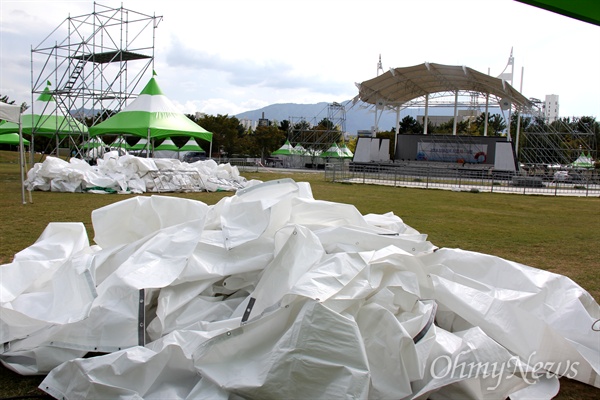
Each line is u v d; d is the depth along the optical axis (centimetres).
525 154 4031
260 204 326
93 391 231
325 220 366
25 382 264
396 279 284
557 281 331
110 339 264
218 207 352
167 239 310
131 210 365
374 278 272
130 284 273
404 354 233
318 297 233
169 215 365
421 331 257
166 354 240
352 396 210
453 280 328
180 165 1580
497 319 286
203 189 1572
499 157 3256
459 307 295
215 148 5503
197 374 246
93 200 1171
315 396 216
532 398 260
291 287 257
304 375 218
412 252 335
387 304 264
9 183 1633
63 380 244
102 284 285
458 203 1536
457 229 923
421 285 306
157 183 1480
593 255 686
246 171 3400
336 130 5059
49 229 365
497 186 2494
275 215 328
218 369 235
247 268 304
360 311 253
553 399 265
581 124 4597
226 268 304
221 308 294
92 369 237
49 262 319
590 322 295
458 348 247
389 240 331
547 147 3975
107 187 1404
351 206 367
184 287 296
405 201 1512
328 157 4772
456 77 3456
